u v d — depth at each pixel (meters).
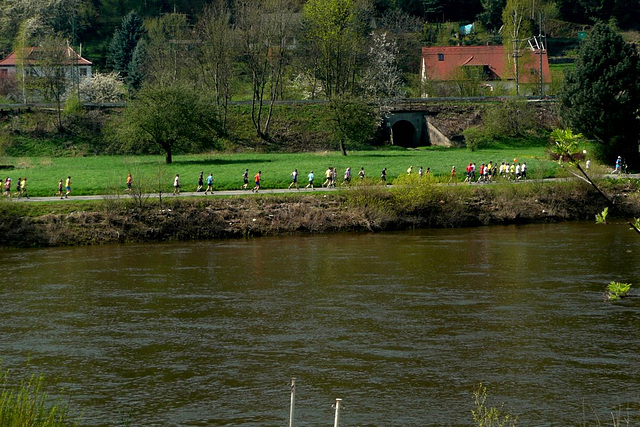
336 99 164.38
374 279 79.19
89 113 184.00
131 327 63.03
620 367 52.25
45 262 90.69
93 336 60.69
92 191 122.06
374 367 53.12
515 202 119.75
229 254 95.00
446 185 120.06
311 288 75.75
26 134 173.62
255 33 194.88
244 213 112.75
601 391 48.31
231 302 70.69
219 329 62.25
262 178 130.12
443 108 197.62
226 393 49.09
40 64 195.75
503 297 70.69
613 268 81.62
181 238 107.94
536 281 76.50
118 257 93.94
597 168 124.75
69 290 75.94
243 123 190.50
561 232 107.81
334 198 117.00
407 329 61.38
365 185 116.56
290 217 112.75
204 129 149.25
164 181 127.56
